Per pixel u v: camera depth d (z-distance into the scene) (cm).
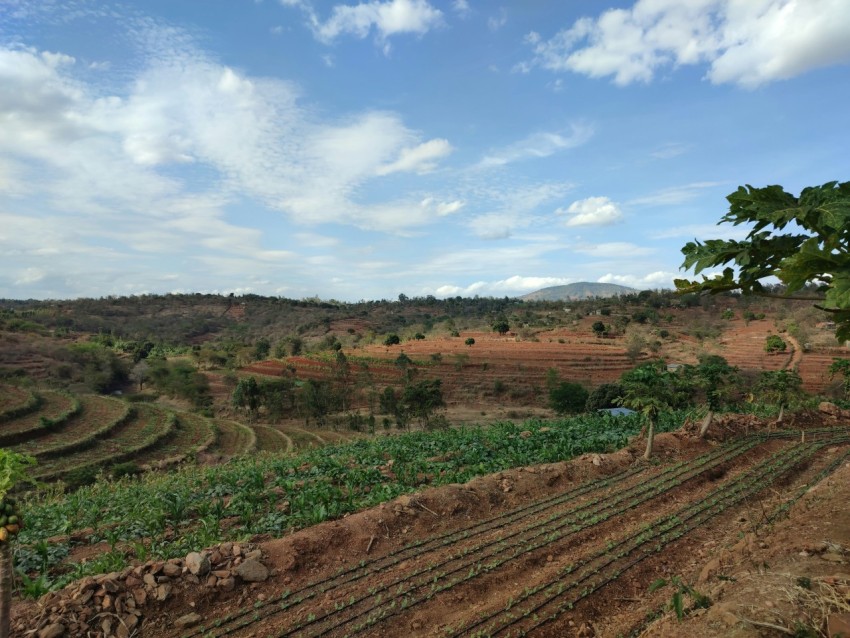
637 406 1593
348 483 1313
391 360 7706
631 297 12256
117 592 725
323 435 4875
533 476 1352
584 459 1520
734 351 7100
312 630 707
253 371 7956
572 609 740
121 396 7225
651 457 1595
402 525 1044
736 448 1706
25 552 991
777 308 10594
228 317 16350
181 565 802
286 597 789
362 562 895
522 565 884
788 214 380
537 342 8506
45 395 5478
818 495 1070
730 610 524
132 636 689
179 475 1973
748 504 1191
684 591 654
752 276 437
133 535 1096
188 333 13875
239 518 1187
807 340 6938
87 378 7181
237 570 816
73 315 13725
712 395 1773
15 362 7144
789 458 1585
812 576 576
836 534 732
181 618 724
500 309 15812
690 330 8994
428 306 17662
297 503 1197
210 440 4559
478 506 1180
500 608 742
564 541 977
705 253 441
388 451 1925
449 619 732
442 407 5844
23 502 1844
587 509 1155
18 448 3825
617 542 958
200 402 6500
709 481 1405
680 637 523
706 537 1003
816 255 355
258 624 725
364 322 14988
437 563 888
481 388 6512
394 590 805
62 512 1404
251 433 4878
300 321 15300
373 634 700
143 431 4656
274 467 1728
